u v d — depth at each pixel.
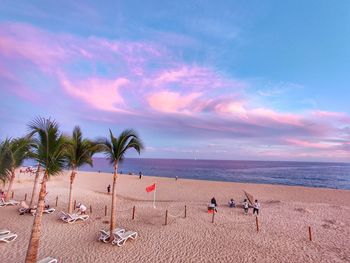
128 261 10.97
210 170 119.56
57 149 9.59
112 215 13.22
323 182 67.62
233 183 46.19
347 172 107.44
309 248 13.00
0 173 12.23
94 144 15.47
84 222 16.66
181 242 13.43
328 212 21.36
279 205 24.36
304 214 20.45
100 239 13.21
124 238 12.95
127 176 58.00
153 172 102.75
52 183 38.31
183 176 83.88
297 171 114.75
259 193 35.34
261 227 16.55
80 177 53.69
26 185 34.47
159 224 16.70
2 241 12.59
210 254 11.98
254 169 130.50
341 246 13.36
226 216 19.42
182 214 19.67
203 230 15.61
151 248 12.51
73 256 11.30
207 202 26.23
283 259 11.61
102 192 32.81
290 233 15.41
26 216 17.52
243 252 12.30
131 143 13.38
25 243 12.53
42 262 9.90
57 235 13.96
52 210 19.27
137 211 20.28
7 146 12.31
